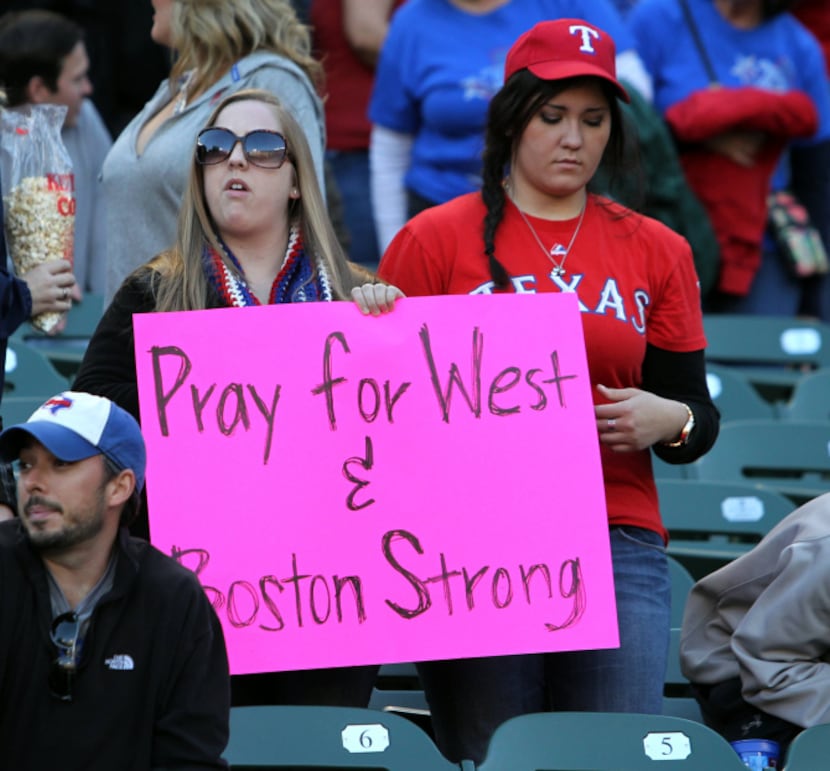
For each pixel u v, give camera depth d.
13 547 13.06
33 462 12.91
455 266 16.23
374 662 14.61
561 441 15.23
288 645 14.55
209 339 14.88
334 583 14.69
